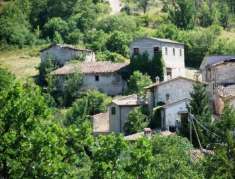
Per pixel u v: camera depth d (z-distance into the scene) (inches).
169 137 3513.8
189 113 4436.5
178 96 5295.3
